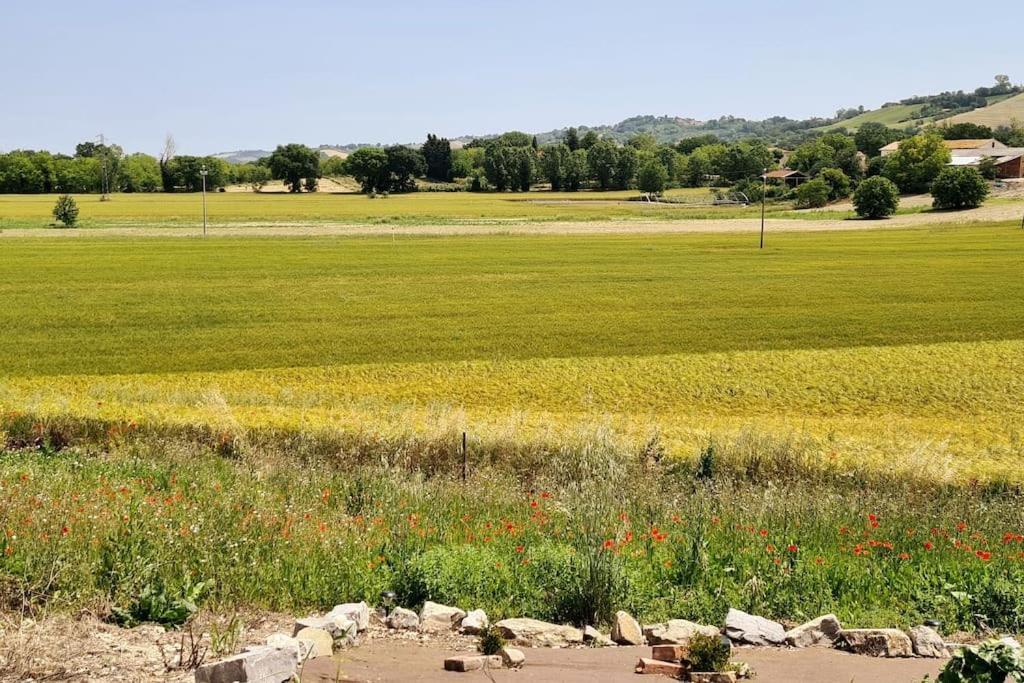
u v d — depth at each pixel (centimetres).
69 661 802
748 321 5653
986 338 5097
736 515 1619
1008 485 2312
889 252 9681
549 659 870
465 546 1233
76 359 4428
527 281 7419
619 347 4869
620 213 16562
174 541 1141
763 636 979
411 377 4147
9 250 9388
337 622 923
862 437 2931
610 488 1817
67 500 1330
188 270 7862
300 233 11850
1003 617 1117
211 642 861
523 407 3625
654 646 919
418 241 10850
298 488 1773
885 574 1252
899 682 805
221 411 2825
